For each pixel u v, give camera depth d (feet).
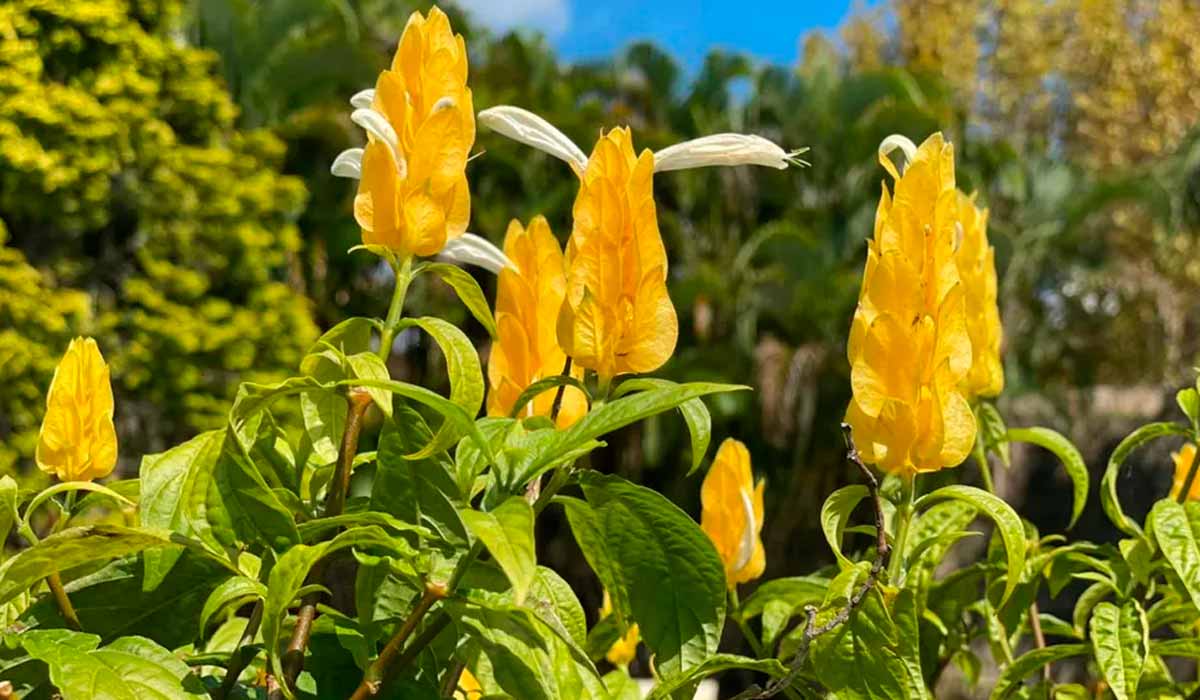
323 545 1.86
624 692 2.57
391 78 2.08
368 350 2.10
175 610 2.09
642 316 2.00
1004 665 2.73
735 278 18.48
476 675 2.08
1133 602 2.37
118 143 15.12
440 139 2.07
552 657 1.96
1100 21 25.14
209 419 15.19
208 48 17.67
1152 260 21.76
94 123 14.80
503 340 2.28
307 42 17.46
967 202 2.78
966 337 2.04
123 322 15.30
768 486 17.89
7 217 15.23
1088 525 14.56
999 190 20.54
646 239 2.01
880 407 2.03
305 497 2.16
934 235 2.04
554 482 1.94
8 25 14.52
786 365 17.67
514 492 1.87
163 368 14.97
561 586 2.10
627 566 1.97
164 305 15.16
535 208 17.51
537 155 18.16
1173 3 24.44
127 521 2.27
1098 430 16.84
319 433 2.17
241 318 15.48
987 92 27.30
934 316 2.04
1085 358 20.75
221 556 1.94
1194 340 21.56
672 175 19.44
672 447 17.69
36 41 15.07
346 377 2.04
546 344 2.28
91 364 2.20
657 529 1.95
